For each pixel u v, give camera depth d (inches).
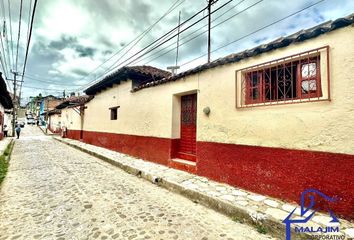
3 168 264.7
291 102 142.5
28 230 118.1
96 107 512.7
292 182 141.0
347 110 118.2
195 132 246.2
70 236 112.6
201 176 214.5
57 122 1010.1
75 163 317.4
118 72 352.8
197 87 222.5
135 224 127.7
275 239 114.2
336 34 123.3
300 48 139.3
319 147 128.6
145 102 316.2
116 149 405.4
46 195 174.2
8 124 955.3
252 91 172.2
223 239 113.1
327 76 125.2
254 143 165.2
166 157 267.6
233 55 180.5
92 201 163.0
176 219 136.2
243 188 172.7
